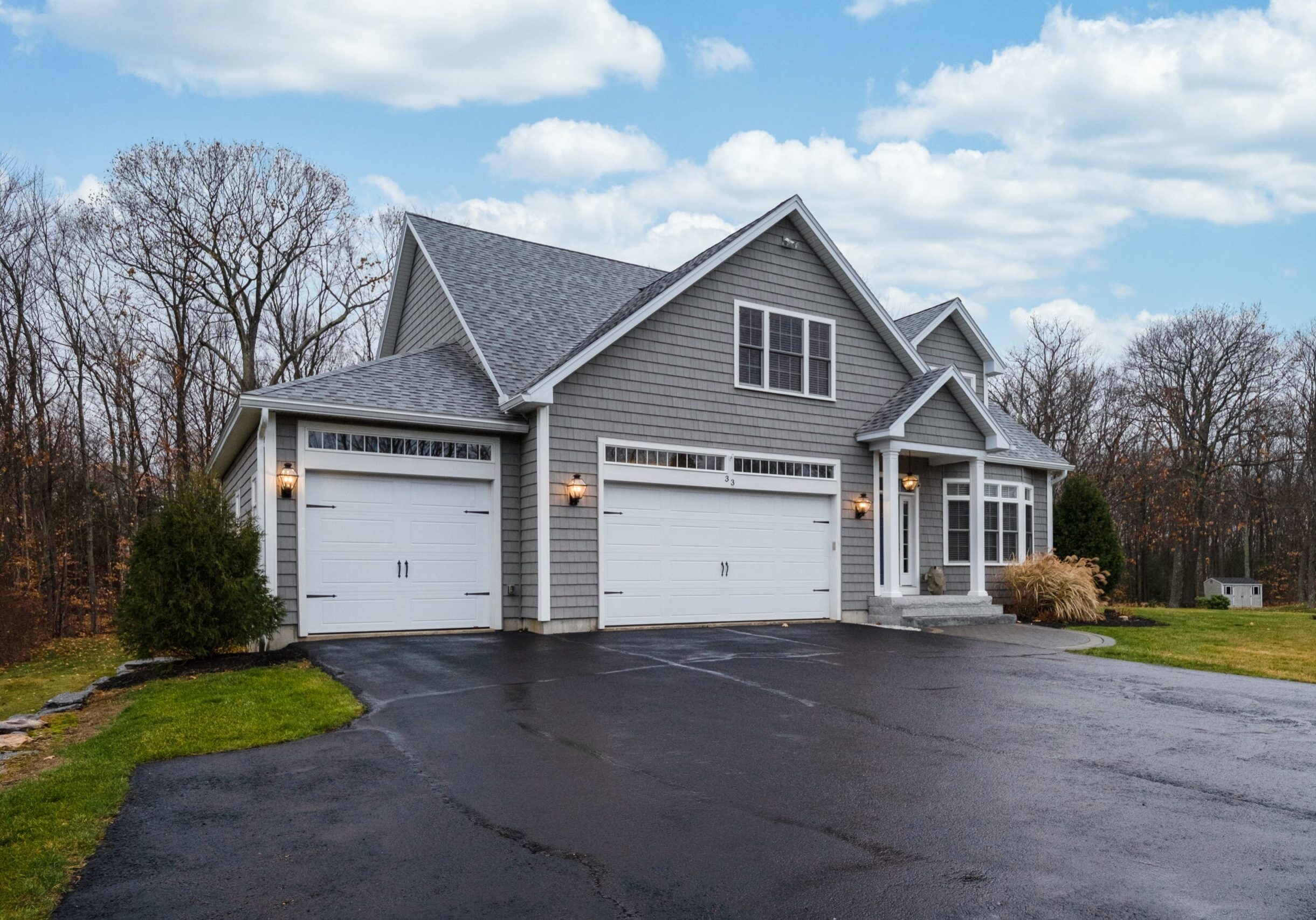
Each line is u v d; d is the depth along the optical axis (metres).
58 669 15.91
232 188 26.80
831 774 5.93
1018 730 7.31
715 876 4.18
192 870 4.26
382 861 4.36
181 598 10.57
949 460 18.11
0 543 21.34
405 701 8.15
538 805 5.22
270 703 7.93
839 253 16.22
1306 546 37.97
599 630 13.41
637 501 14.01
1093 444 39.88
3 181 24.50
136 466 27.55
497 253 17.44
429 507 12.93
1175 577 37.38
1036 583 18.02
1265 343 36.59
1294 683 9.94
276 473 11.73
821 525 16.08
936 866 4.31
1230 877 4.20
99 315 25.98
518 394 12.88
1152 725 7.58
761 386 15.41
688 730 7.13
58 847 4.52
